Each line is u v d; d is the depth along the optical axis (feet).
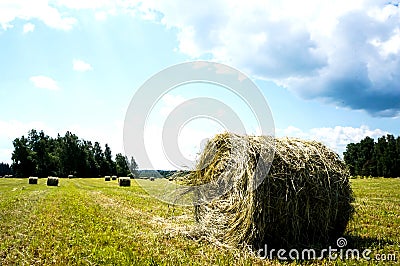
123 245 25.75
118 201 57.31
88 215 40.14
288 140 28.55
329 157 28.71
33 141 284.41
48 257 23.15
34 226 33.63
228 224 28.30
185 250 24.94
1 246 26.13
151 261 21.59
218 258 22.90
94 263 21.52
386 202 52.54
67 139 291.99
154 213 42.50
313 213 26.43
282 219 25.64
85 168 292.61
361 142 268.00
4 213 43.04
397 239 27.55
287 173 25.84
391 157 234.79
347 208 28.73
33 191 84.38
